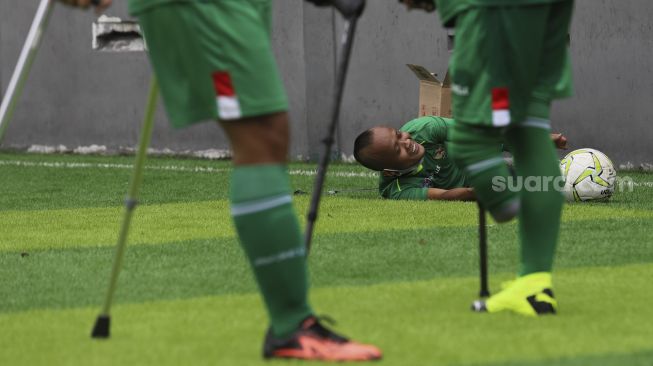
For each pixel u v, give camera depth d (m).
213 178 40.56
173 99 13.23
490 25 14.46
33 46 13.86
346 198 32.19
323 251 22.03
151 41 13.29
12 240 24.92
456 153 15.50
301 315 13.15
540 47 14.63
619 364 12.48
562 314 15.45
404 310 15.88
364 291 17.52
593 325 14.63
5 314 16.41
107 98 53.75
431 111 32.03
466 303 16.39
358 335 14.16
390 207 29.33
